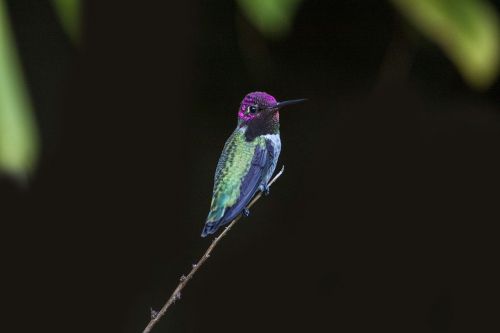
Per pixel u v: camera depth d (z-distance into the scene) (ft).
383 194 16.35
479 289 16.58
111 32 15.69
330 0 15.64
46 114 15.76
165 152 15.88
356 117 15.87
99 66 15.72
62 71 15.72
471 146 15.89
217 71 15.75
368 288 16.71
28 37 15.67
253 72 15.74
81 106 15.78
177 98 15.80
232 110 15.81
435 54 15.67
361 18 15.66
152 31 15.70
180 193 16.15
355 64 15.75
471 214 16.34
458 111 15.84
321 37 15.70
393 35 15.67
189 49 15.72
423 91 15.79
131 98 15.78
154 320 14.15
